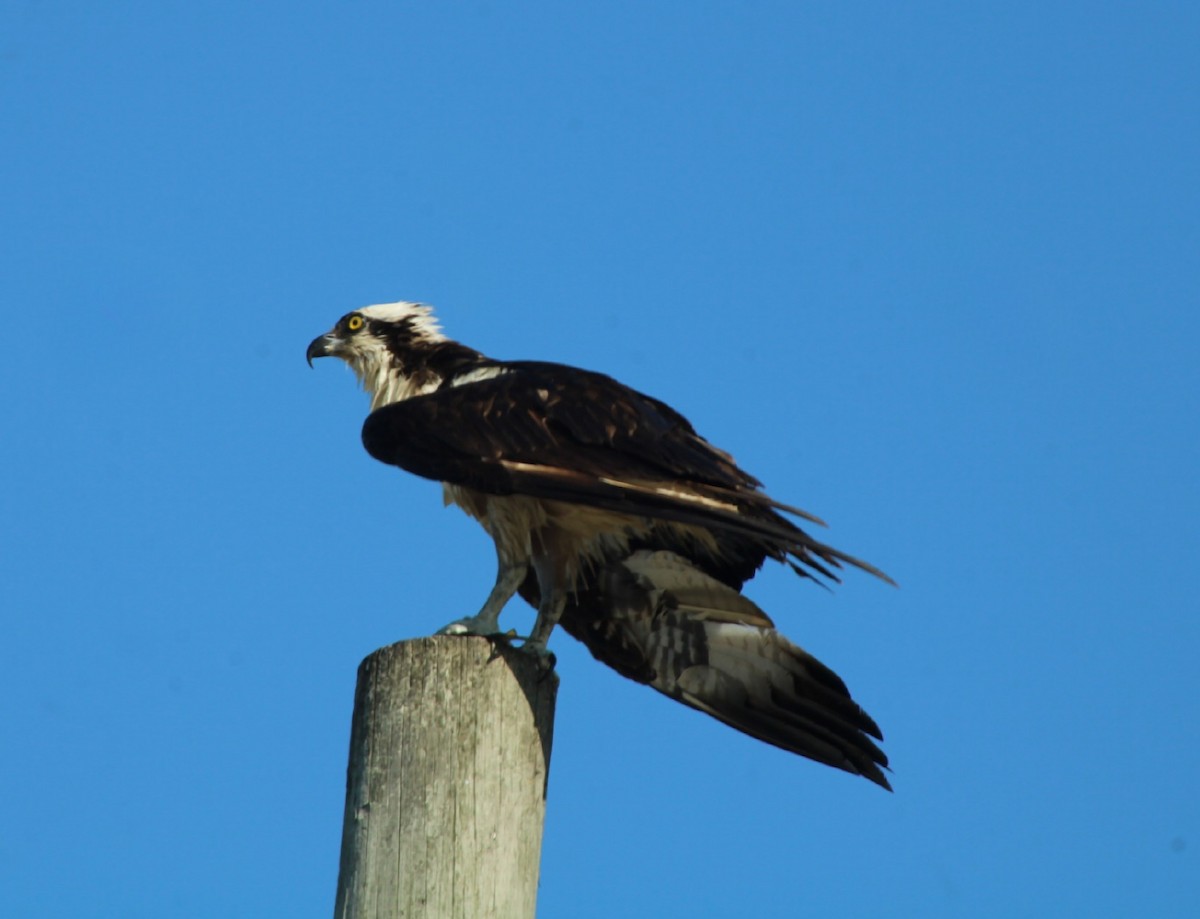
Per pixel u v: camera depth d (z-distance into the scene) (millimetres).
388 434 12125
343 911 9133
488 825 9266
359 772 9422
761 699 12516
